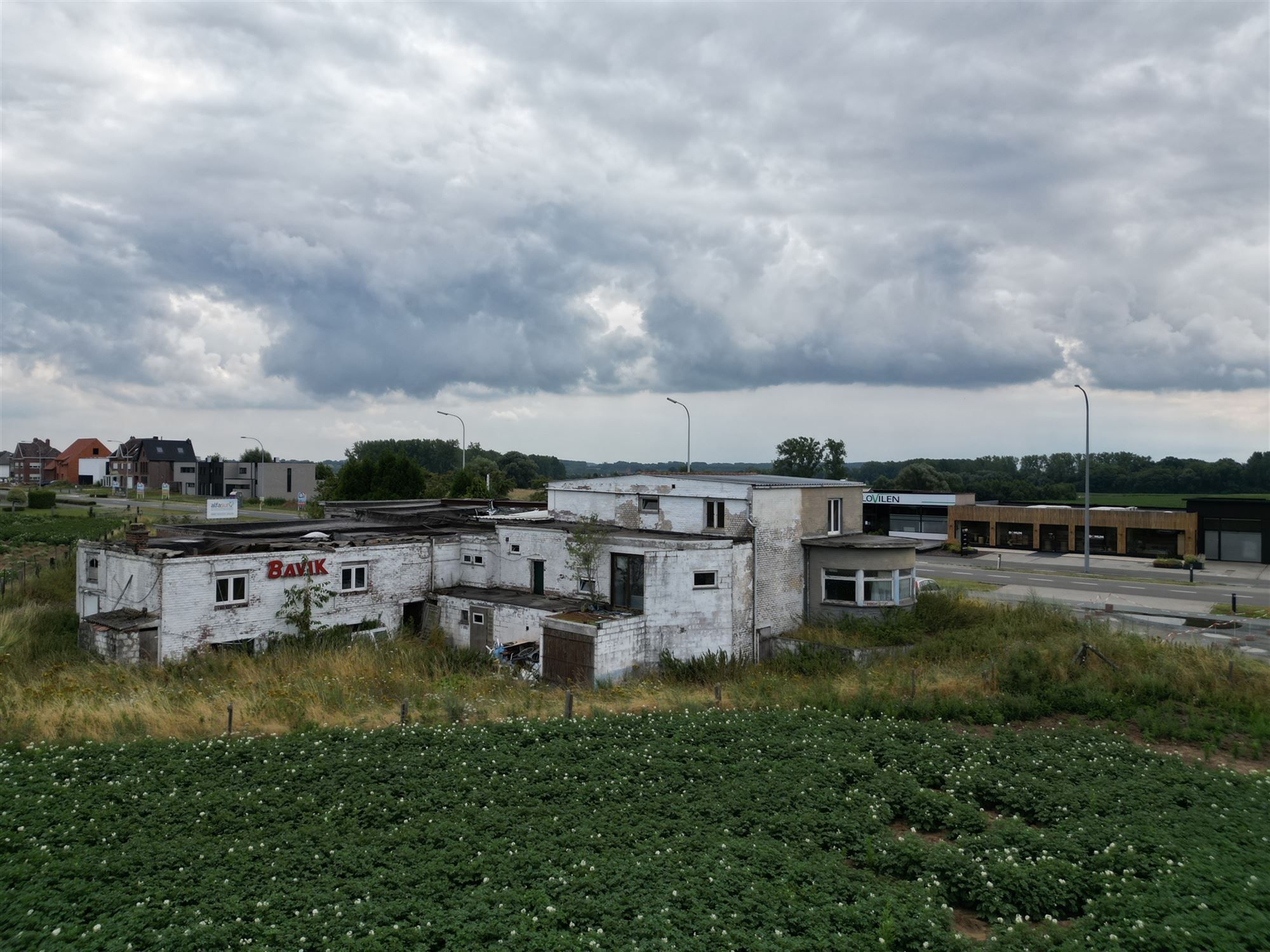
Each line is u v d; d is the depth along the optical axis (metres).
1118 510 59.75
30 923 9.89
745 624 29.52
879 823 13.52
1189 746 18.16
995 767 16.00
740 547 29.28
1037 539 62.72
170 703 19.89
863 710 20.33
